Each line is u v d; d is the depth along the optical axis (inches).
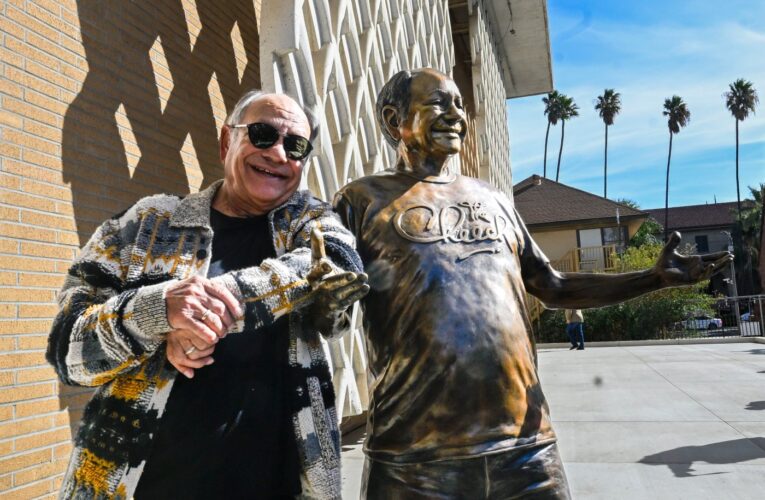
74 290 57.9
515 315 67.5
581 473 175.6
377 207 72.2
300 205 66.6
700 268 72.4
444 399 62.4
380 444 65.8
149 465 58.5
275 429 61.1
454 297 65.1
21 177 130.8
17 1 133.3
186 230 62.1
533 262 79.5
